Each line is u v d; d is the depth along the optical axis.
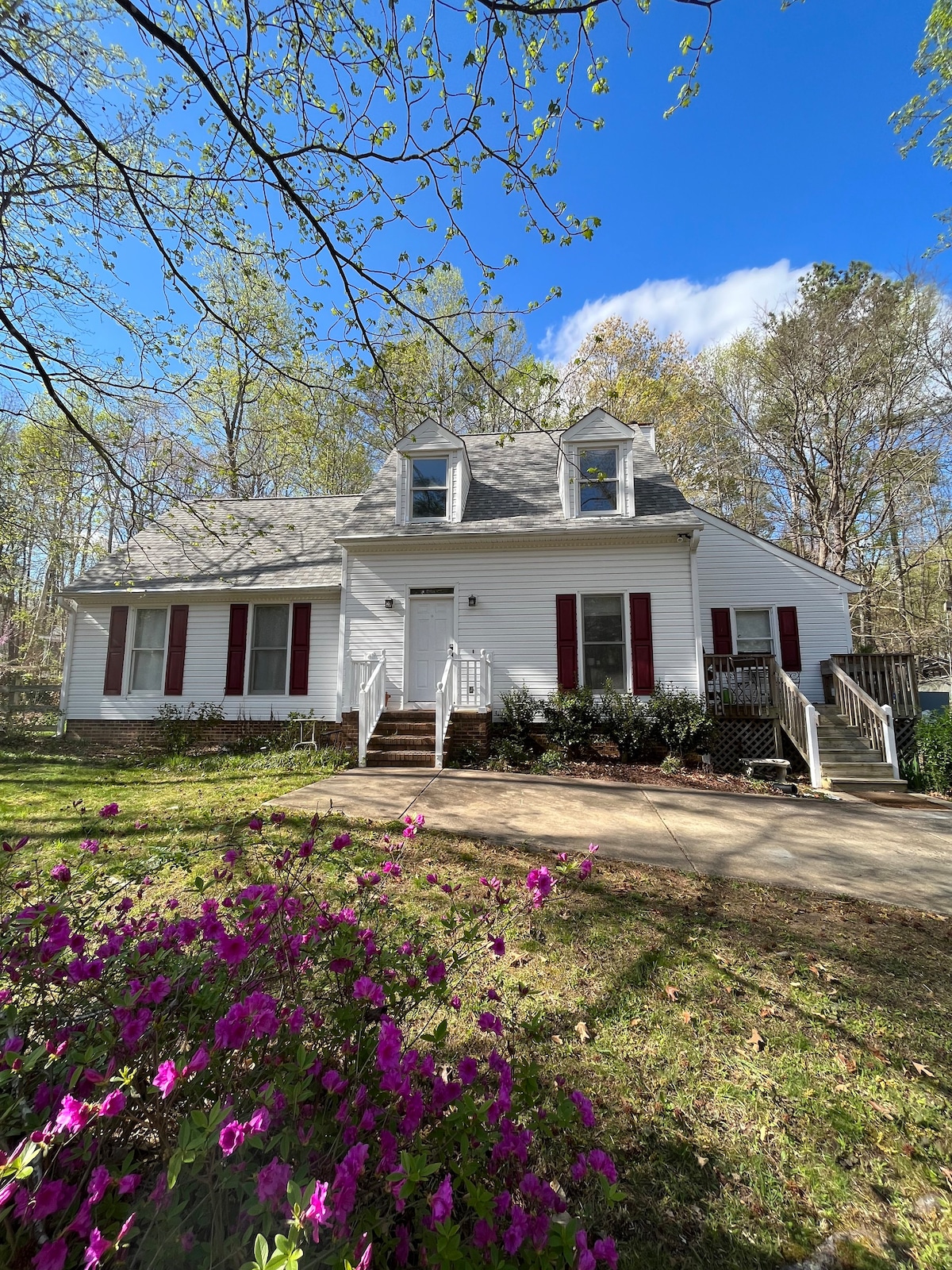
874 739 9.60
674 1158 1.97
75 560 21.02
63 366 5.70
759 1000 2.91
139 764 9.19
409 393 5.40
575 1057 2.45
